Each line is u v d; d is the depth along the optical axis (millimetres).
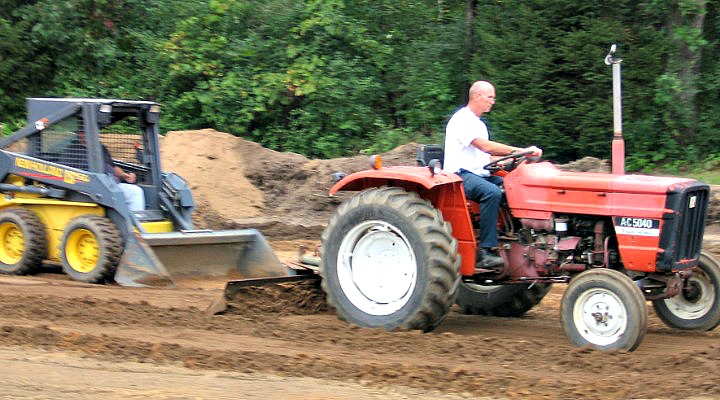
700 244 9695
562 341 9922
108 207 12883
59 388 7820
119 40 26344
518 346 9164
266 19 24438
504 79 21297
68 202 13195
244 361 8547
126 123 14359
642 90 20594
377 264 10156
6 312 10500
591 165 18938
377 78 24469
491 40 21625
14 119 25359
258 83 23766
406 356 8875
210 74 24078
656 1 20578
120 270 12484
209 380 8031
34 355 8828
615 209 9406
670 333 10297
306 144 23547
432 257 9586
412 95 23688
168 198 13992
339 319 10250
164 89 24797
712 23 22469
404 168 10180
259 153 20203
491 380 7922
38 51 25797
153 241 12461
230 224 17953
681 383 7836
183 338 9508
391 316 9844
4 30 24797
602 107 20234
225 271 13164
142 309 10711
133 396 7594
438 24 25031
